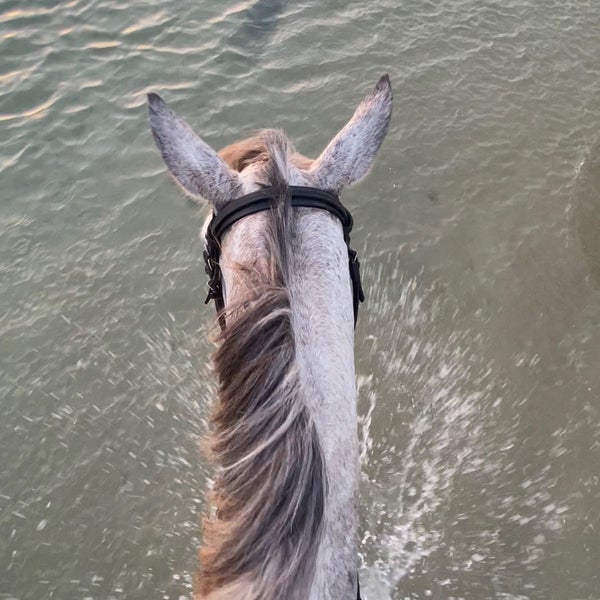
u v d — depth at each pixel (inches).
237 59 226.4
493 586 114.0
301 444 51.4
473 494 126.6
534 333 150.9
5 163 195.3
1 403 144.6
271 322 55.2
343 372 60.7
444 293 160.4
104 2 251.1
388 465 132.3
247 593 48.6
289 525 49.7
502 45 233.6
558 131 200.5
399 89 215.0
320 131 201.3
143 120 205.9
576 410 136.8
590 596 111.6
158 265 168.7
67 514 128.0
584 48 232.5
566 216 174.9
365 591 114.7
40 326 157.8
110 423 140.9
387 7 249.6
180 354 151.1
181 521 126.0
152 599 116.7
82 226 178.9
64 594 117.3
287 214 64.9
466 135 199.9
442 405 139.9
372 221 176.6
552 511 123.0
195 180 73.7
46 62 227.3
